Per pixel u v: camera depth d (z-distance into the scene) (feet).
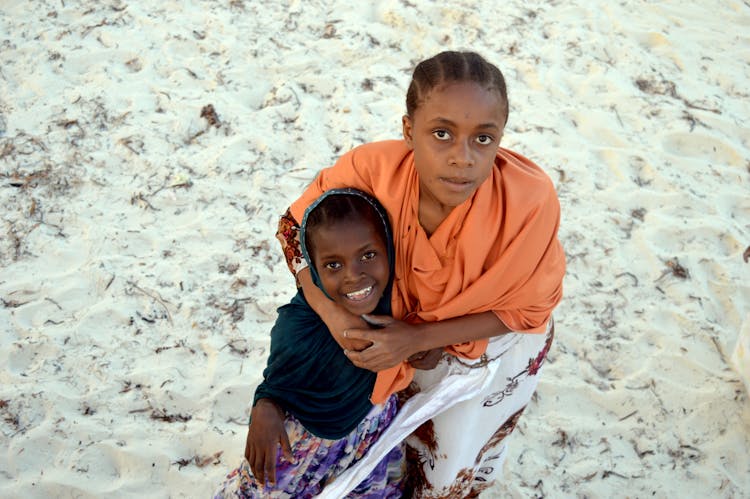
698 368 11.35
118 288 11.83
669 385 11.14
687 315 12.07
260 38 16.49
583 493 9.99
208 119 14.65
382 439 7.45
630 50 17.07
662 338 11.75
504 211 6.24
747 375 10.80
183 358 11.03
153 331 11.33
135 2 17.26
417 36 16.89
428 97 5.57
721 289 12.50
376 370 6.67
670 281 12.57
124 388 10.59
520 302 6.77
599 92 16.08
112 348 11.06
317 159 14.15
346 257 6.33
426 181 5.91
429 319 6.87
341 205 6.32
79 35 16.31
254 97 15.31
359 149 6.63
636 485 10.11
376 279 6.50
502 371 7.47
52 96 14.98
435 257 6.43
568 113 15.60
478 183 5.86
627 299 12.30
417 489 8.60
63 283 11.84
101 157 13.88
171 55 15.98
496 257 6.40
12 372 10.66
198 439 10.10
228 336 11.32
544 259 6.55
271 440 6.84
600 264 12.78
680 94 16.15
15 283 11.78
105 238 12.55
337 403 6.98
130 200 13.21
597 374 11.28
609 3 18.52
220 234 12.76
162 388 10.60
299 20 17.07
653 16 18.25
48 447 9.89
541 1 18.34
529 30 17.39
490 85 5.50
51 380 10.60
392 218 6.45
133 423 10.21
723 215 13.75
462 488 8.48
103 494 9.48
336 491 7.43
